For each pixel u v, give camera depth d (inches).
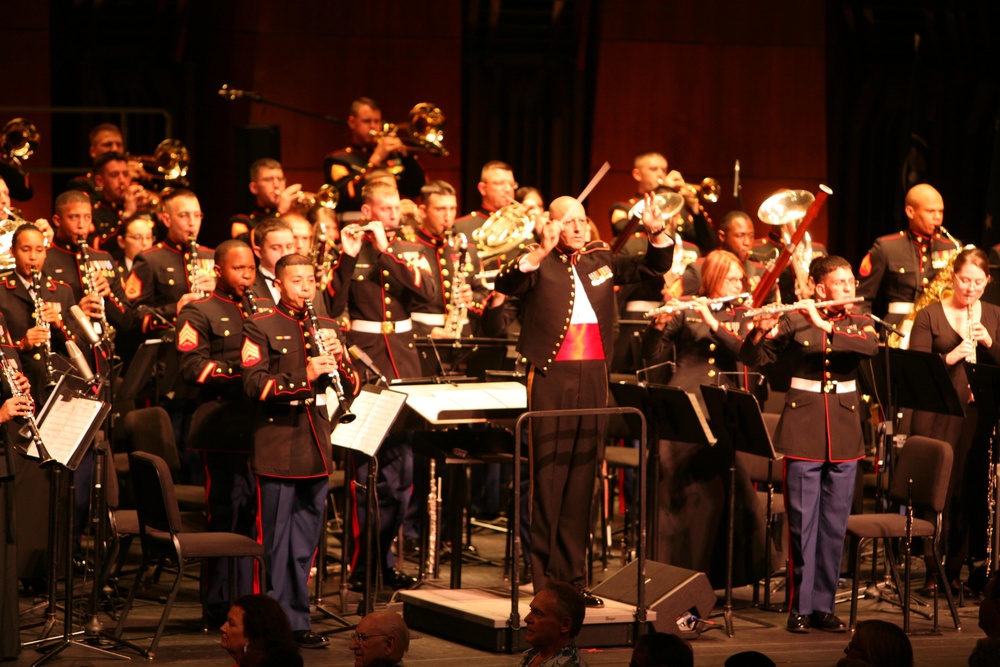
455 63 1309.1
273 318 685.9
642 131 1321.4
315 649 674.2
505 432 756.0
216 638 688.4
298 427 679.7
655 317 789.9
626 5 1312.7
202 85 1272.1
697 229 1057.5
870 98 1309.1
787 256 746.8
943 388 754.8
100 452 685.9
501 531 935.0
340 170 1101.1
